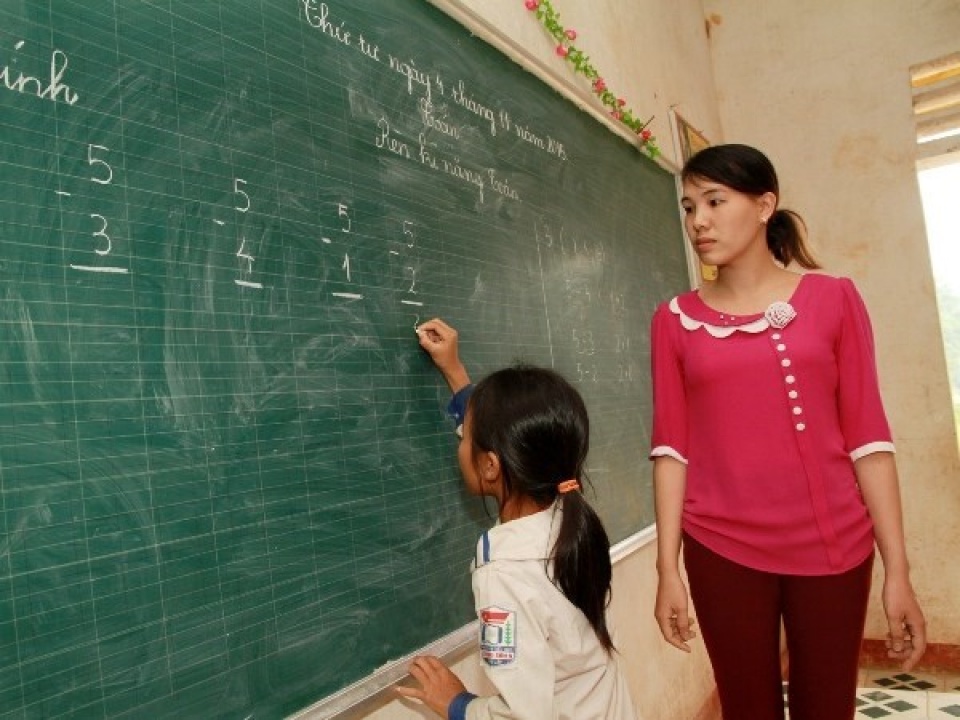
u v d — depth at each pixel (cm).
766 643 119
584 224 203
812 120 334
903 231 313
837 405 118
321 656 97
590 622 96
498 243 156
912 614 110
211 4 94
